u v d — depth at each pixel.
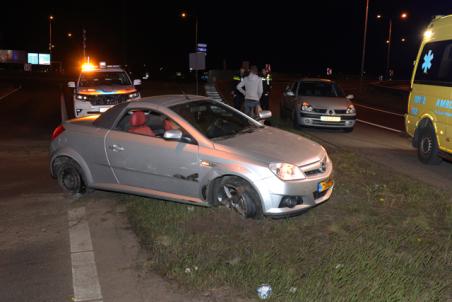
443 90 8.96
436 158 9.38
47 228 5.92
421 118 9.70
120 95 13.83
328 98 14.03
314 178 5.68
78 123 7.15
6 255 5.17
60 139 7.11
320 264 4.59
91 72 14.80
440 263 4.66
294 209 5.54
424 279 4.34
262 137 6.33
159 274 4.59
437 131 9.13
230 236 5.24
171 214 5.98
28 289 4.42
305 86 14.67
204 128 6.20
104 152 6.66
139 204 6.49
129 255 5.08
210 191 5.85
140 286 4.40
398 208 6.27
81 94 13.70
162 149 6.15
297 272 4.45
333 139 12.70
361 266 4.47
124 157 6.48
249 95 12.12
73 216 6.31
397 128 15.45
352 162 8.98
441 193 7.03
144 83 46.56
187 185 6.01
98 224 6.01
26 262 4.99
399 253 4.86
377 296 3.96
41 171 8.78
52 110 20.05
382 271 4.39
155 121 6.95
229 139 6.07
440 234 5.43
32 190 7.52
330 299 3.92
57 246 5.38
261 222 5.52
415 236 5.31
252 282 4.27
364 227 5.55
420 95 9.83
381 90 33.88
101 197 7.02
